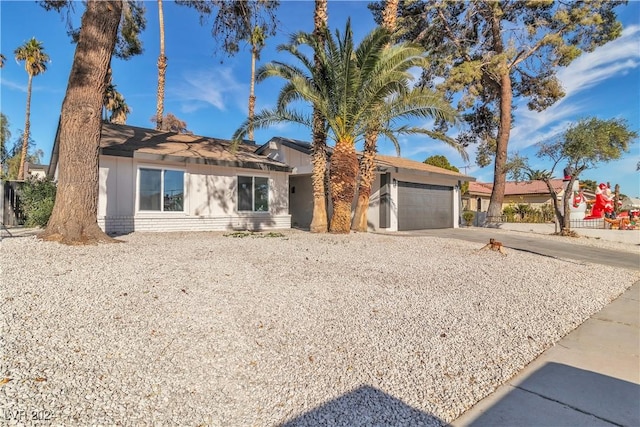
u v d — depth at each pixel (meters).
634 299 5.77
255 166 13.96
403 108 11.57
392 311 4.36
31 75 29.69
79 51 7.48
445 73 20.72
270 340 3.44
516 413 2.53
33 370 2.62
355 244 9.57
